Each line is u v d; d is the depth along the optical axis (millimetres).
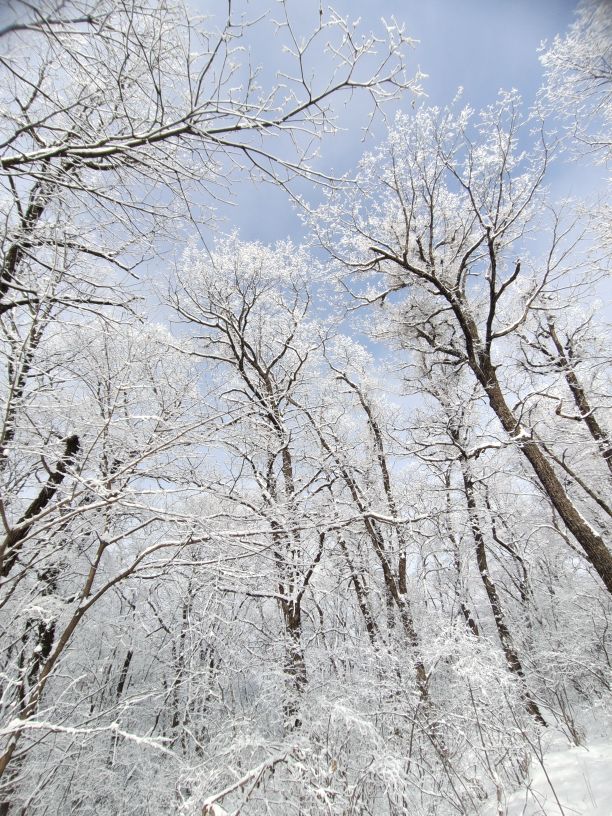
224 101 3180
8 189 3770
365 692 5590
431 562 11992
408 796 4426
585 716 7199
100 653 7000
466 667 5008
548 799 4457
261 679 5746
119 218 3934
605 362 11016
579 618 10320
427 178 9516
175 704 6613
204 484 5137
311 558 7227
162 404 5180
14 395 3812
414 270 9547
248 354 11578
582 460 11992
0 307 4051
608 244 9016
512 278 8656
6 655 4672
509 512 10445
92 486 3826
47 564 4793
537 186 8828
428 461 11414
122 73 3090
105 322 4629
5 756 2973
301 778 3707
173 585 6152
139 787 5629
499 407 8875
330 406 11141
